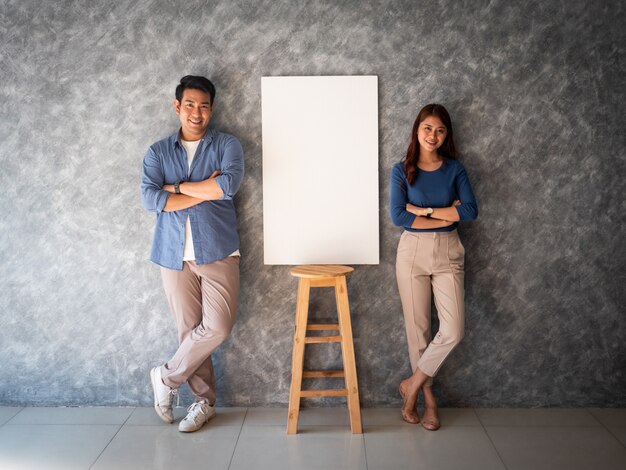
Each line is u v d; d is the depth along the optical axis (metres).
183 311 3.21
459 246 3.19
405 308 3.23
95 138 3.36
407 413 3.22
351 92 3.29
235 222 3.26
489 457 2.81
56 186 3.38
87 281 3.42
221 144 3.19
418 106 3.31
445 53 3.29
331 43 3.29
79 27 3.32
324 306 3.41
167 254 3.17
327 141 3.31
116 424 3.21
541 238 3.36
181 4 3.30
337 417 3.30
